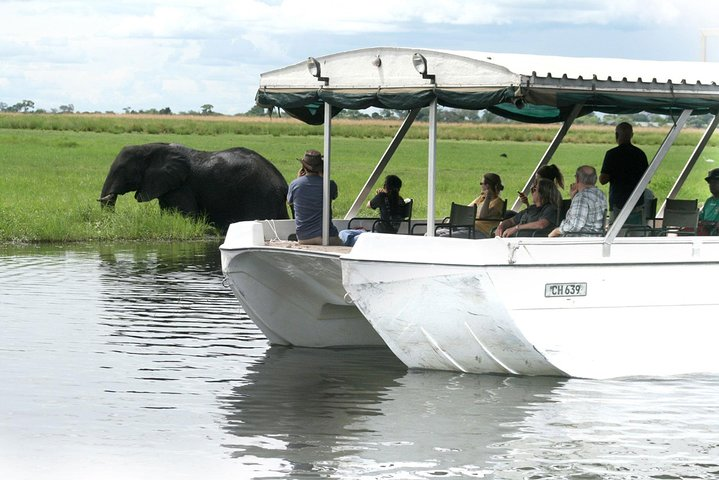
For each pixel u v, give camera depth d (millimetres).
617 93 13469
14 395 12992
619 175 16031
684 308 14055
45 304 18969
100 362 14750
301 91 15195
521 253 13180
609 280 13633
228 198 34844
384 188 16297
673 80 13844
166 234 31062
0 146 76500
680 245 13992
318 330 16078
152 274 22859
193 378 13961
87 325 17172
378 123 113125
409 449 11008
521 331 13227
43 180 48375
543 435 11469
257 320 15914
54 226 29875
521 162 63938
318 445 11125
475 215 14914
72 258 25625
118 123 107812
